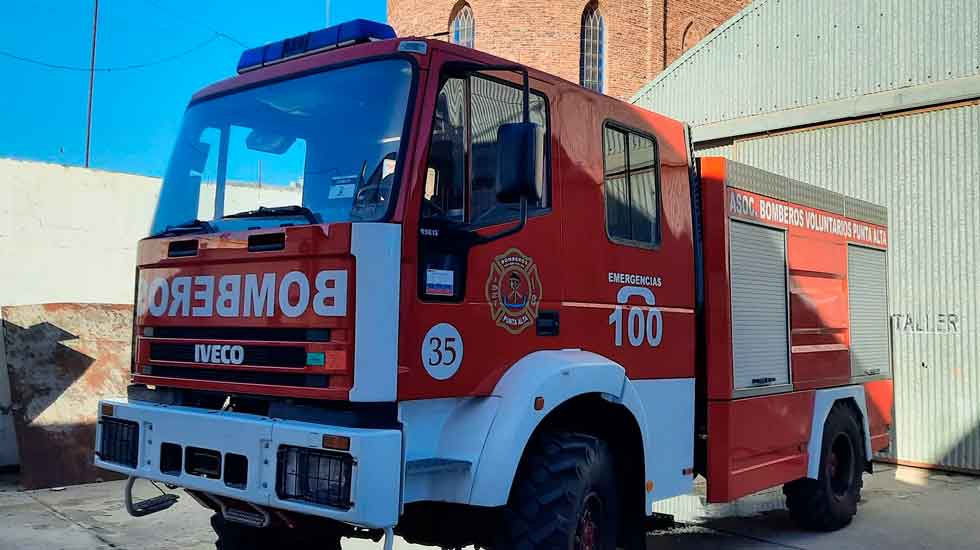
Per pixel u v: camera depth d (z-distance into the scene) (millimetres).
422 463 3871
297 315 3836
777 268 6594
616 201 5117
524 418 4082
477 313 4148
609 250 5004
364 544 6602
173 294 4488
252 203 4379
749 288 6188
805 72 12188
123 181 11234
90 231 10930
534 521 4293
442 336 3977
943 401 10688
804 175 12188
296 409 3842
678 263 5621
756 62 12773
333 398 3684
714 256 5918
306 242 3832
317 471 3637
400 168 3885
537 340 4473
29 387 8914
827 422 7188
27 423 8766
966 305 10531
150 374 4613
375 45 4223
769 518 7910
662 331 5406
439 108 4066
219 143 4758
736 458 5883
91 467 9000
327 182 4113
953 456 10555
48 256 10578
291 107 4438
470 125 4207
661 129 5637
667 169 5641
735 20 13047
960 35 10633
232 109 4773
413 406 3908
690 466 5586
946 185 10766
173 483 4180
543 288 4531
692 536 7207
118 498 8188
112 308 9828
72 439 8977
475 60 4266
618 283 5062
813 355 6996
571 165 4789
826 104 11844
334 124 4211
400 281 3797
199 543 6566
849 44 11711
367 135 4059
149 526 7078
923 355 10875
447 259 4027
